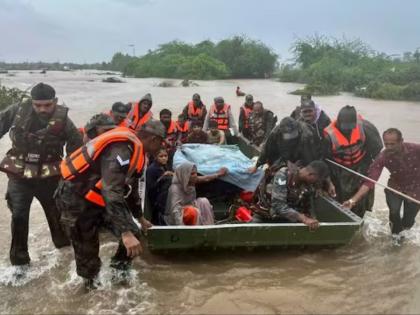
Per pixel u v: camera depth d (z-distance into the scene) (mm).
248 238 4770
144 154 4184
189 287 4340
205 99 25734
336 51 47969
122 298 4152
